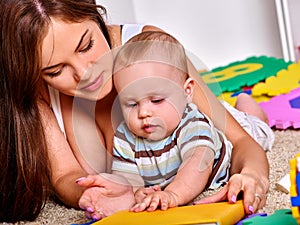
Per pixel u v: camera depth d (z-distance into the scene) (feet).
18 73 3.97
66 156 4.29
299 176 2.86
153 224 3.13
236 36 8.14
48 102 4.38
